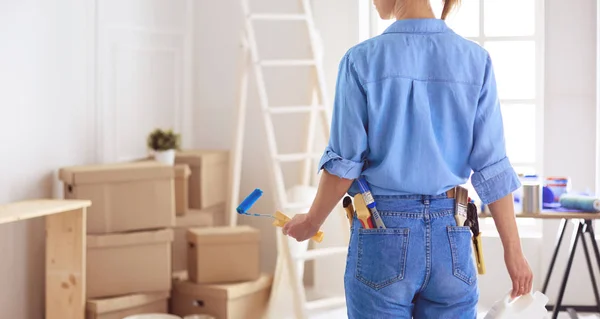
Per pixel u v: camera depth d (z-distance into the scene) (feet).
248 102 17.51
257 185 17.51
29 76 13.08
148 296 13.39
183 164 15.19
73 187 12.93
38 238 13.50
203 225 15.14
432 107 6.52
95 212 13.03
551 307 15.53
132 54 15.84
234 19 17.33
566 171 15.58
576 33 15.43
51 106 13.67
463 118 6.54
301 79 17.12
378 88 6.43
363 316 6.49
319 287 16.67
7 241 12.75
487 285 15.78
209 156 15.52
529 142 16.43
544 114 15.58
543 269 15.60
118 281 13.17
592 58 15.42
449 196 6.61
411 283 6.38
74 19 14.23
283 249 13.99
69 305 12.57
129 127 15.81
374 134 6.46
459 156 6.65
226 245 14.06
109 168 13.26
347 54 6.64
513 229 6.72
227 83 17.43
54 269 12.62
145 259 13.41
